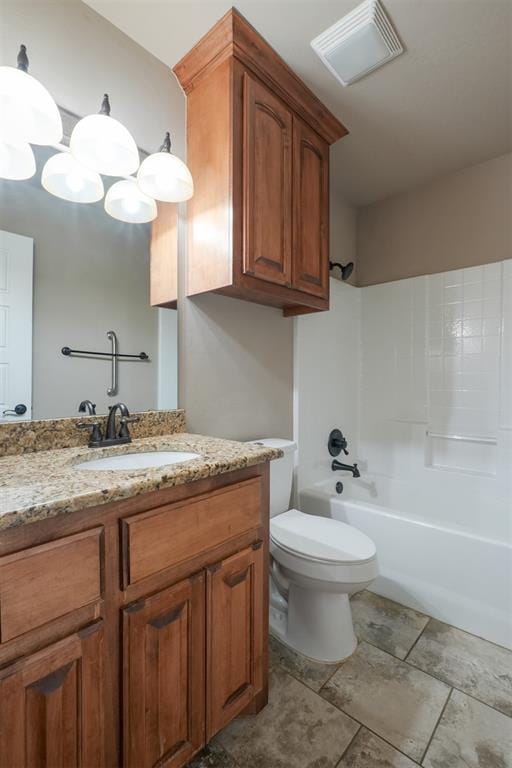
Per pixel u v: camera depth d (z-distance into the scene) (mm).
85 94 1229
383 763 1006
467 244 2275
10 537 621
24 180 1105
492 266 2121
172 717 858
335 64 1468
